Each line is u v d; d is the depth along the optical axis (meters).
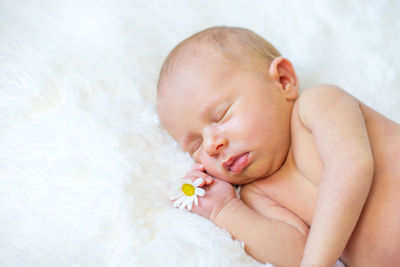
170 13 1.65
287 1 1.67
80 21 1.51
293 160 1.19
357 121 1.04
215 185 1.21
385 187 1.02
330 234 0.92
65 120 1.23
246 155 1.16
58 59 1.35
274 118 1.17
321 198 0.97
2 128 1.21
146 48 1.51
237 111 1.17
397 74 1.53
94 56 1.42
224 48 1.26
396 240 0.98
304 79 1.54
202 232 1.08
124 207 1.07
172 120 1.28
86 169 1.16
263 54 1.28
